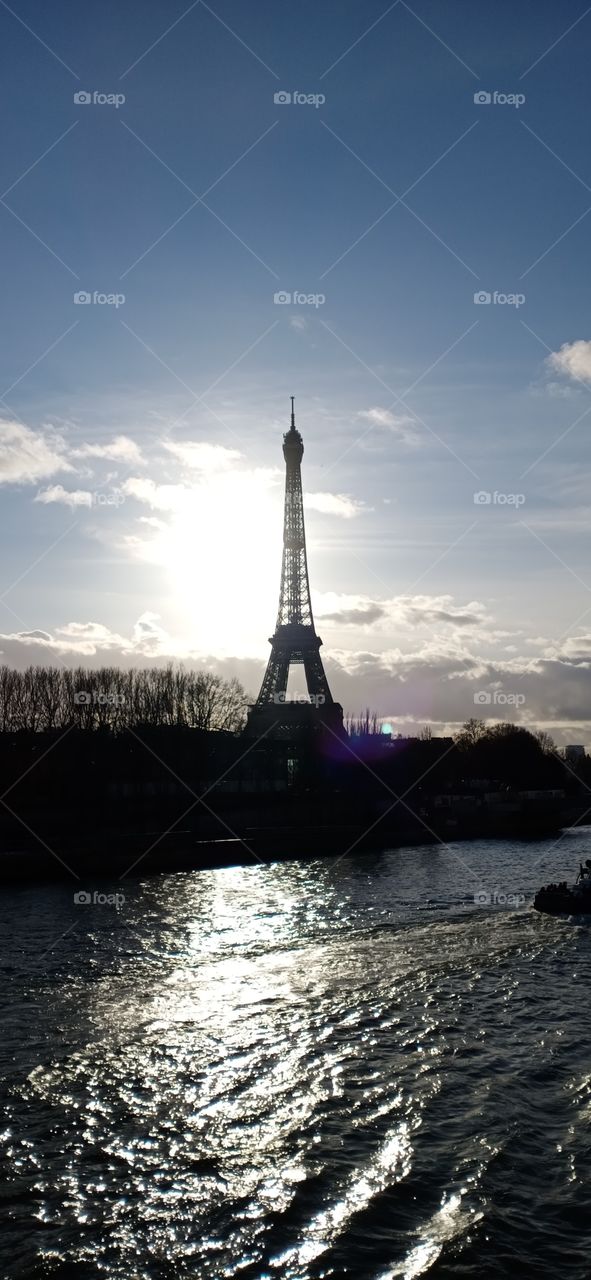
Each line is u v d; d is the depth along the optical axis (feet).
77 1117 189.88
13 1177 166.71
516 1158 172.45
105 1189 163.12
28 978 288.10
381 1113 192.75
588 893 420.36
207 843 596.70
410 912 413.80
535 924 386.52
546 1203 157.69
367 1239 148.46
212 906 425.28
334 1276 139.95
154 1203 158.92
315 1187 163.73
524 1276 139.03
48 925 371.56
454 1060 222.48
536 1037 239.50
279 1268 142.00
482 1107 194.70
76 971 297.94
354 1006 265.75
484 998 275.39
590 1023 251.39
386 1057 224.74
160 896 452.76
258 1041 235.20
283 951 333.21
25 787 652.07
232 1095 201.57
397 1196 160.35
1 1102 195.93
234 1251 146.10
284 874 542.57
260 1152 176.24
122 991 276.41
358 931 370.73
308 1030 244.01
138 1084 206.80
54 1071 212.84
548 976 301.02
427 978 296.92
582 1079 210.18
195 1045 231.30
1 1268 141.90
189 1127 186.29
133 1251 146.20
